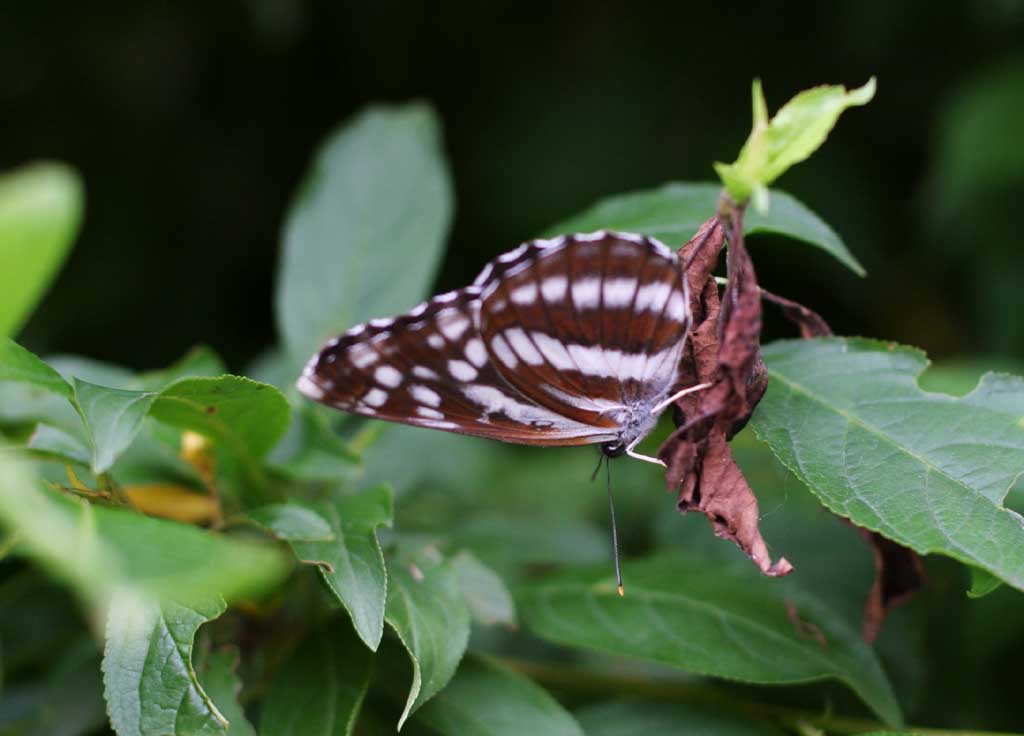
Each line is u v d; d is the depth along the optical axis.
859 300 0.85
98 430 0.51
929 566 0.57
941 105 0.85
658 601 0.54
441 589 0.53
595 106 0.88
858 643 0.54
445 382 0.53
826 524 0.56
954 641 0.58
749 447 0.59
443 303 0.53
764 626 0.54
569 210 0.85
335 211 0.57
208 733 0.51
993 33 0.82
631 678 0.55
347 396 0.53
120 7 0.82
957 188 0.74
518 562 0.57
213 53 0.86
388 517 0.52
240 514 0.53
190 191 0.87
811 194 0.84
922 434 0.52
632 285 0.53
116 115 0.84
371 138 0.57
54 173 0.43
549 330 0.53
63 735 0.54
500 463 0.70
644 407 0.53
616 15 0.90
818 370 0.53
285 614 0.54
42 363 0.51
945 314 0.84
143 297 0.84
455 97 0.91
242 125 0.88
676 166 0.86
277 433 0.53
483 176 0.88
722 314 0.52
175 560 0.49
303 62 0.88
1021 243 0.75
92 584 0.47
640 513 0.63
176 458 0.54
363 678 0.53
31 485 0.50
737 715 0.54
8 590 0.54
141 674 0.51
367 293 0.57
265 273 0.88
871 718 0.54
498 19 0.90
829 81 0.88
